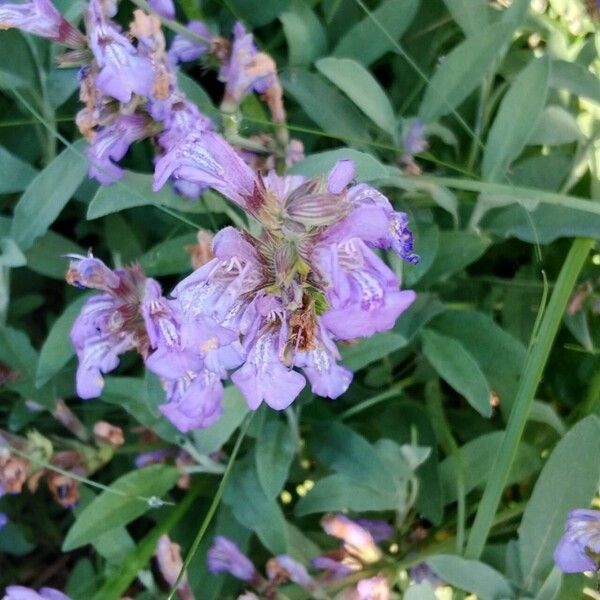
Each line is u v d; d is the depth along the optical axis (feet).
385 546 0.91
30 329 1.11
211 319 0.60
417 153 0.89
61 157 0.85
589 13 0.91
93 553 1.08
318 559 0.85
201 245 0.75
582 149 0.92
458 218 0.93
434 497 0.90
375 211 0.56
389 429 0.95
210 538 0.94
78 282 0.74
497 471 0.78
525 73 0.82
